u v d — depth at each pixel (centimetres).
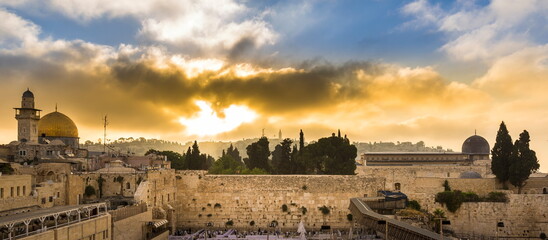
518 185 13862
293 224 13188
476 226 12588
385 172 15638
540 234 12462
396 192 12750
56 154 14200
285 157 17525
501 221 12575
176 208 13250
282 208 13238
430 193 13025
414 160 18312
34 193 9212
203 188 13412
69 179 10575
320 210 13200
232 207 13312
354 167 15400
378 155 18388
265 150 18575
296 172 17288
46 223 8419
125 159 15738
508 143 14050
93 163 14338
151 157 16175
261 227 13188
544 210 12538
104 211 9469
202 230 12962
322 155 15675
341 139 15950
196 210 13338
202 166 19388
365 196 13300
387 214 12081
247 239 11638
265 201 13300
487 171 16012
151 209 11331
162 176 12350
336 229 13100
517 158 13762
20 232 7688
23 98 14775
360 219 9862
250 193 13338
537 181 13950
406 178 13538
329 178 13362
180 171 13462
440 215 11731
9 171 10406
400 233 7988
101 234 8569
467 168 15812
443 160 18375
